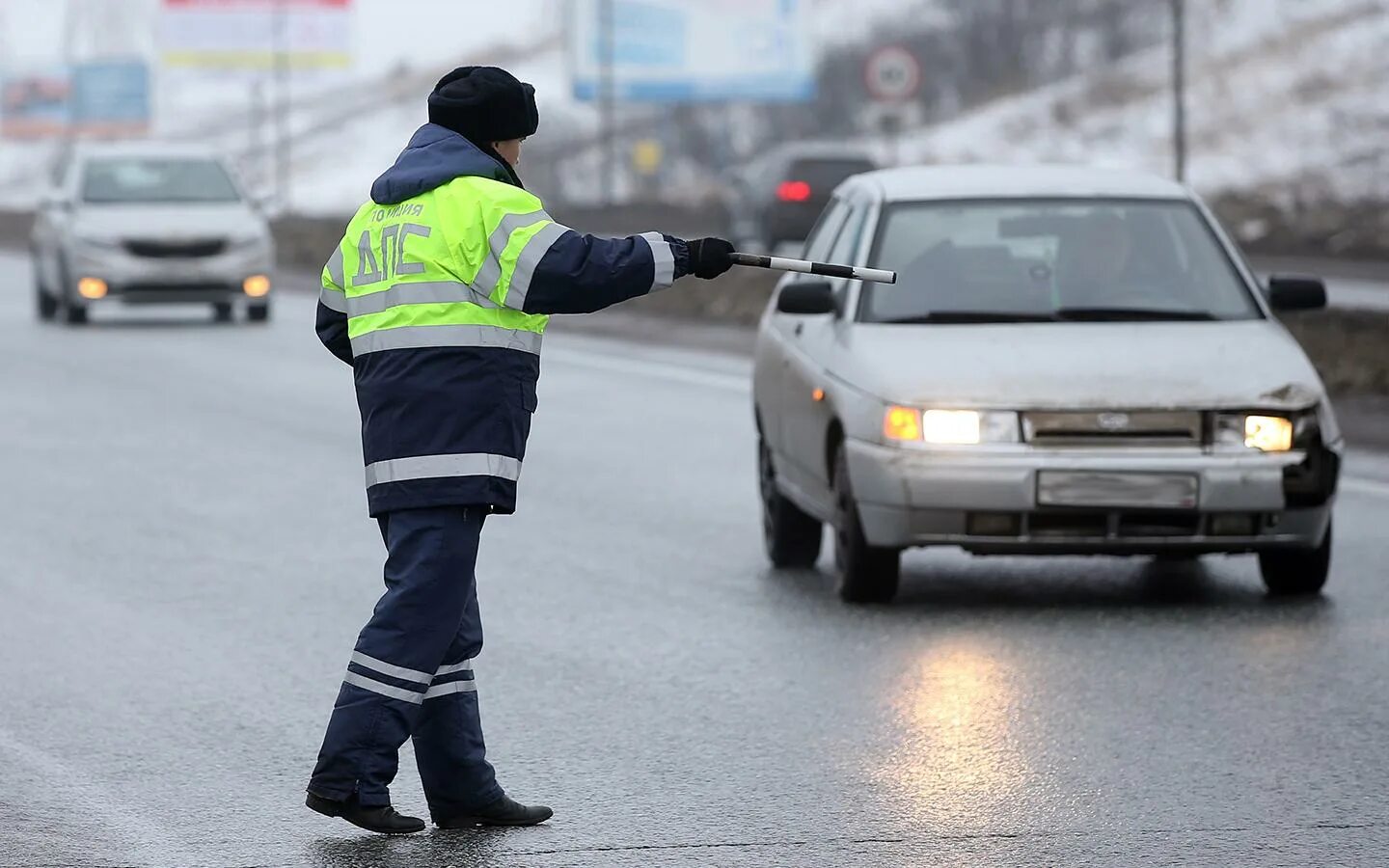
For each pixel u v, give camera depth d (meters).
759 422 33.59
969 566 31.81
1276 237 104.38
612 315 80.19
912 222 31.22
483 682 24.33
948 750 21.08
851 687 23.91
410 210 17.75
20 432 47.56
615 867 17.33
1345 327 60.75
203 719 22.62
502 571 31.33
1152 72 196.62
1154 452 27.38
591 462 43.06
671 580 30.70
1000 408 27.48
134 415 50.78
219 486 39.69
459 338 17.56
